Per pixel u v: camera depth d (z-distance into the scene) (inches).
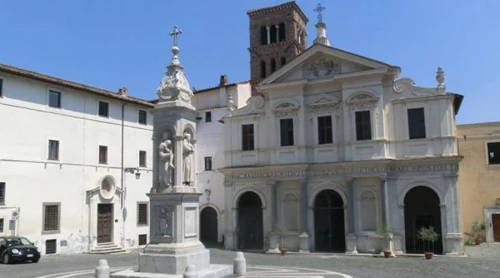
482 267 970.1
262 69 2258.9
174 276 616.4
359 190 1311.5
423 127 1277.1
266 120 1453.0
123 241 1533.0
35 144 1291.8
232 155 1491.1
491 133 1489.9
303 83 1379.2
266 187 1429.6
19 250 1093.8
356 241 1291.8
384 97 1315.2
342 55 1343.5
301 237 1338.6
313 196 1362.0
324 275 815.1
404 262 1084.5
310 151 1380.4
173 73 728.3
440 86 1267.2
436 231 1282.0
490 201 1469.0
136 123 1638.8
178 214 665.6
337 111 1359.5
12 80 1249.4
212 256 1257.4
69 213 1368.1
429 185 1248.2
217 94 1830.7
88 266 1025.5
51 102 1353.3
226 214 1478.8
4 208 1200.8
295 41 2213.3
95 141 1475.1
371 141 1291.8
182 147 695.7
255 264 1046.4
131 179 1585.9
